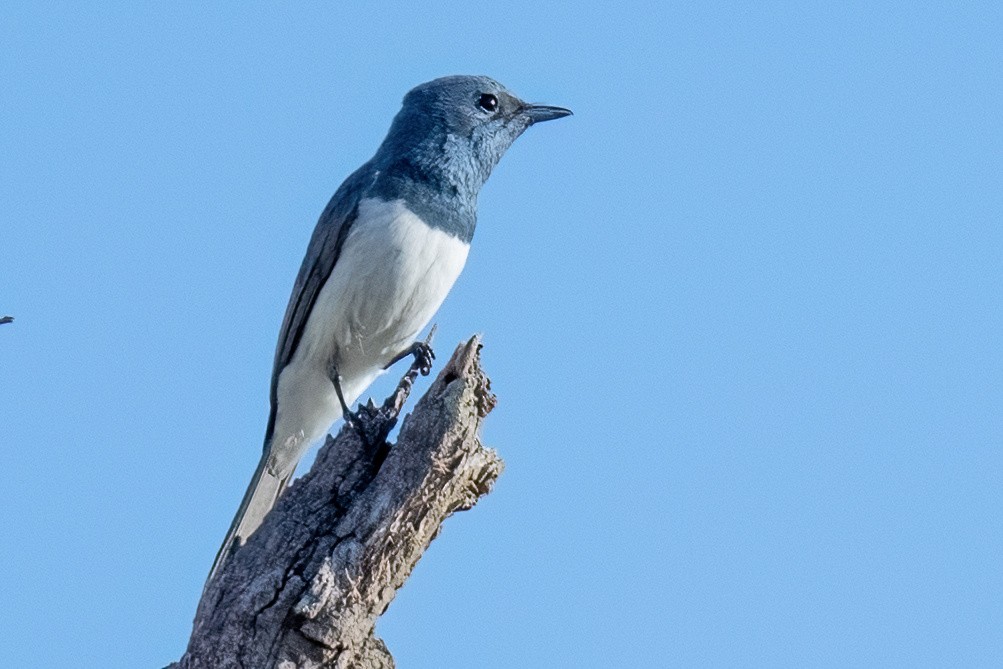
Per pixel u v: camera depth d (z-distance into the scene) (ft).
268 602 31.58
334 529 32.65
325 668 31.58
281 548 32.37
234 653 31.30
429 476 33.30
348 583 32.04
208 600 32.12
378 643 32.50
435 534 34.27
